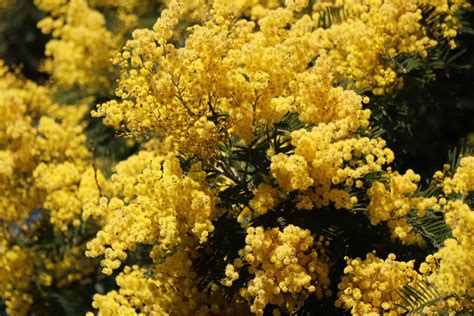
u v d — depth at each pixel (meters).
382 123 1.09
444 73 1.16
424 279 0.90
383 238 0.98
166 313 0.97
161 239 0.98
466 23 1.17
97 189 1.13
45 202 1.16
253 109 0.94
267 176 0.96
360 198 0.95
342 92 0.93
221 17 0.94
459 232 0.85
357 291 0.90
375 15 1.05
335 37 1.06
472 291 0.86
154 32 0.92
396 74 1.09
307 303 0.96
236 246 0.95
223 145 0.97
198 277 0.96
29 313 1.20
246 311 0.99
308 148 0.91
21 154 1.18
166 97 0.92
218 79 0.93
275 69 0.93
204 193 0.93
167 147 0.99
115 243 0.92
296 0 0.97
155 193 0.93
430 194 1.00
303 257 0.92
